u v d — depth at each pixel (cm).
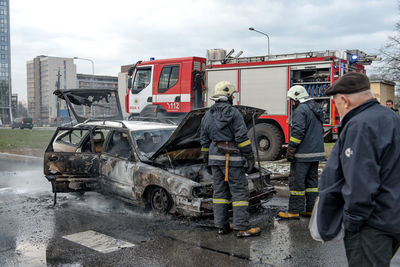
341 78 221
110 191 611
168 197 526
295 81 1064
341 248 417
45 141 1989
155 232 479
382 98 1440
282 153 1146
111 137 639
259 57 1109
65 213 583
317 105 532
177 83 1215
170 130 652
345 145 206
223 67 1165
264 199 577
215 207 468
